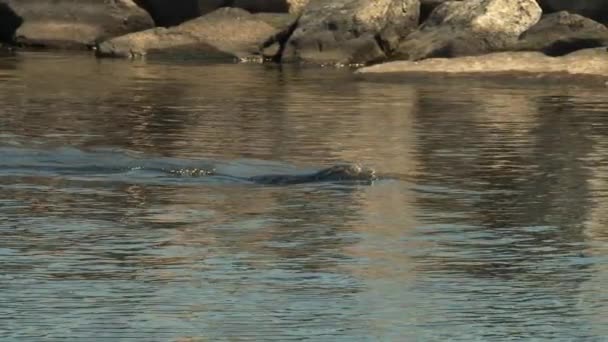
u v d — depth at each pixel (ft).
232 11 287.48
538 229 123.03
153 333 92.48
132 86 228.02
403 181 144.25
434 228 122.93
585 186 142.41
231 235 119.34
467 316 97.35
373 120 189.47
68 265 108.78
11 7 300.40
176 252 113.29
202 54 280.92
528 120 191.52
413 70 248.52
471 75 246.47
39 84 228.02
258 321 95.30
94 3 297.33
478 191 139.33
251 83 235.81
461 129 181.57
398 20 275.59
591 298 102.01
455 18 271.49
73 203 131.54
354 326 94.73
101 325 94.02
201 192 137.28
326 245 116.26
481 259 112.47
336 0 279.49
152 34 283.18
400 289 103.60
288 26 285.64
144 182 142.31
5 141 166.50
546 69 243.81
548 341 92.43
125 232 120.06
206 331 93.09
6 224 122.31
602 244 117.91
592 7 280.92
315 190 138.82
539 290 103.86
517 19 269.85
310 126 182.80
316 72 256.93
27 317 95.40
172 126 182.09
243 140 170.40
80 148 162.09
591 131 181.37
